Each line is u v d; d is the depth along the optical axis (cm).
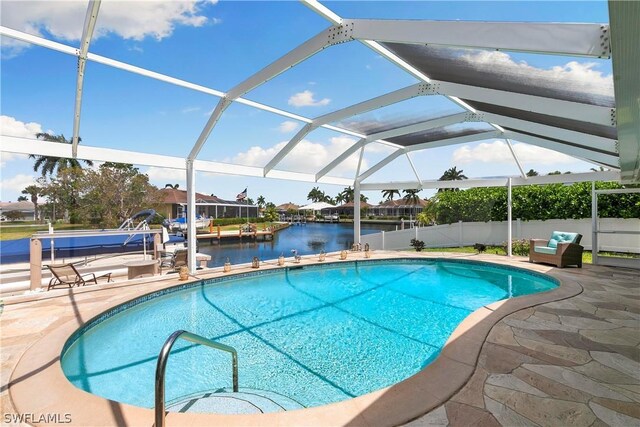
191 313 731
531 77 484
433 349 548
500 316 549
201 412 331
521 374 354
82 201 2066
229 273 982
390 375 465
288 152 1095
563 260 1034
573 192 1465
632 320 528
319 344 567
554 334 469
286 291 922
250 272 1035
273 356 521
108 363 501
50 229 984
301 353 532
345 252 1315
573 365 375
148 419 285
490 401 303
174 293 835
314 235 2980
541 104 509
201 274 965
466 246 1725
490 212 1692
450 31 378
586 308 596
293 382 445
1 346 452
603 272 960
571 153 959
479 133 1140
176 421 275
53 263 961
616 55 202
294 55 600
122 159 835
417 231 1728
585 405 296
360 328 642
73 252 1213
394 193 5531
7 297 698
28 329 518
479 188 1759
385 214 5909
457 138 1206
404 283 1025
